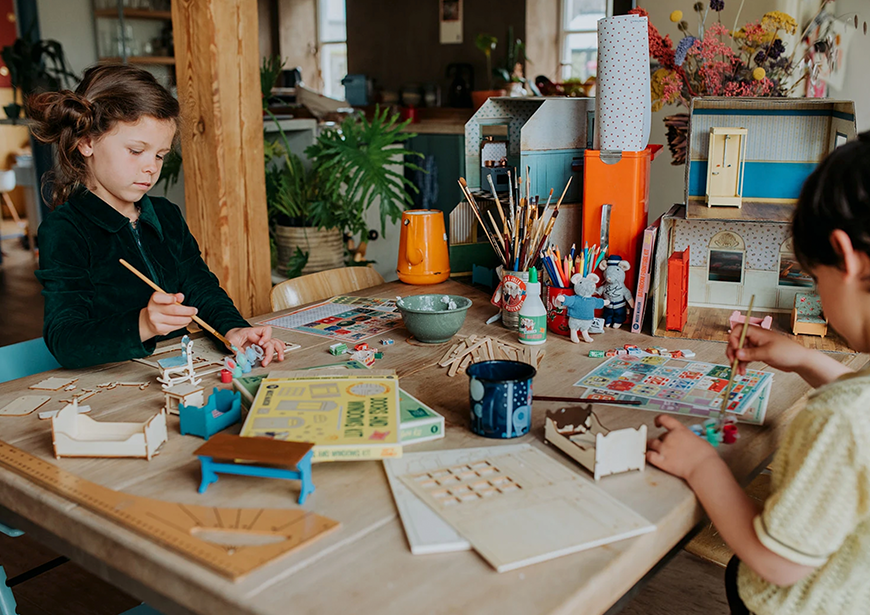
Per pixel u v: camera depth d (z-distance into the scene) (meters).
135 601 1.79
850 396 0.71
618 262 1.50
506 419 0.96
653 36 1.84
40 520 0.84
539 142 1.67
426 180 4.57
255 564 0.68
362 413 0.95
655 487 0.84
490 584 0.66
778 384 1.18
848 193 0.71
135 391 1.17
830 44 2.21
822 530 0.70
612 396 1.12
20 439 0.99
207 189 2.16
